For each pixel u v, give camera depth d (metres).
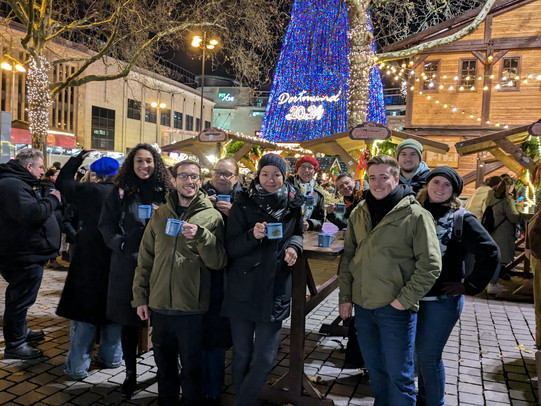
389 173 2.71
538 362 3.64
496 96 16.59
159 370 3.10
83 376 3.71
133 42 15.15
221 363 3.40
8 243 3.90
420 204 2.89
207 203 3.07
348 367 4.10
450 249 2.87
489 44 16.52
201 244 2.80
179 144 8.61
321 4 17.53
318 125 21.75
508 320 5.73
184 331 3.00
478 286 2.78
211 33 14.95
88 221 3.68
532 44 16.08
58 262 8.34
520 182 9.55
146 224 3.43
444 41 10.24
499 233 7.52
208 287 3.05
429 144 7.16
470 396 3.61
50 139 26.66
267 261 2.81
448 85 17.12
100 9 14.39
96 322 3.63
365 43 10.25
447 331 2.88
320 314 5.74
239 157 9.15
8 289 4.03
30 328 4.80
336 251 3.05
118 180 3.44
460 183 2.87
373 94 19.02
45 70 13.35
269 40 14.70
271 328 2.87
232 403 3.33
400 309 2.62
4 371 3.80
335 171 17.19
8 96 37.22
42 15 13.15
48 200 4.09
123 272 3.35
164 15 14.18
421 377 3.10
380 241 2.68
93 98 44.44
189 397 3.06
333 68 19.94
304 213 4.38
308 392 3.35
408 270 2.65
